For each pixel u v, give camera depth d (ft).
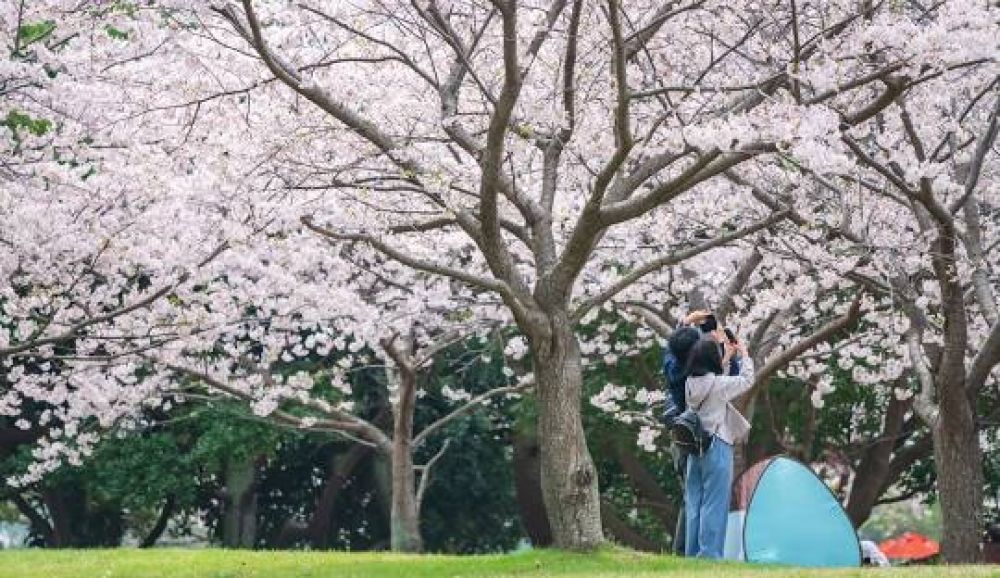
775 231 50.83
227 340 64.18
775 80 39.60
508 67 34.94
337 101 39.73
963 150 51.44
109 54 44.14
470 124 46.75
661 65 44.73
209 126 43.86
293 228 44.73
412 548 61.77
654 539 93.40
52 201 45.44
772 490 40.93
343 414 62.64
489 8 43.01
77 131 45.39
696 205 50.83
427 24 42.63
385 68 44.88
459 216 40.40
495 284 38.70
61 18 40.37
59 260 47.03
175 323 46.98
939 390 46.73
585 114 42.52
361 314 55.31
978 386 46.55
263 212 44.09
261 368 61.16
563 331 39.93
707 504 38.45
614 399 71.51
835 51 39.65
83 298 48.88
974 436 47.16
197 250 47.34
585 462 39.68
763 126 36.37
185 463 74.84
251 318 53.52
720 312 52.21
